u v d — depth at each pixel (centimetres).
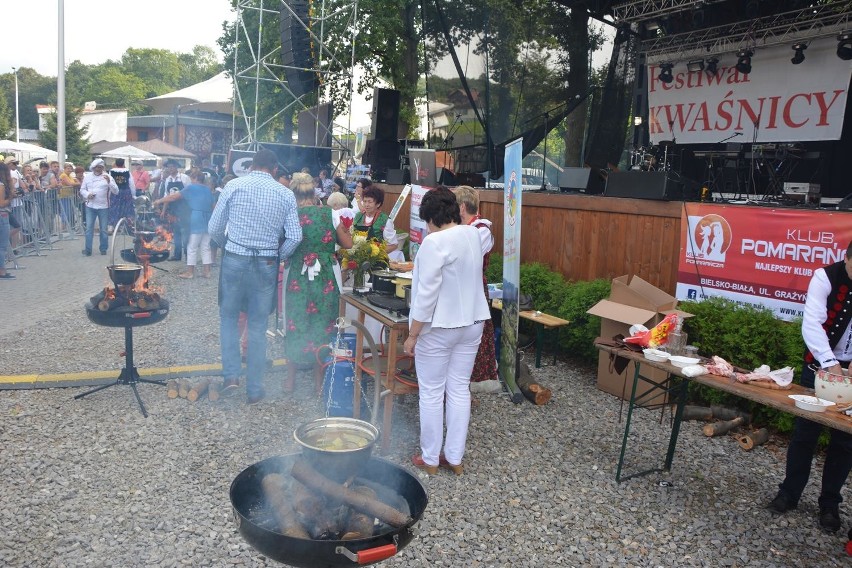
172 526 336
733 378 365
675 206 607
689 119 1098
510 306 543
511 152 541
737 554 337
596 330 612
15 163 1240
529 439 472
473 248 391
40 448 419
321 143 1684
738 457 457
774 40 955
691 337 539
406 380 449
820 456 457
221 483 383
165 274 1088
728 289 566
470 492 390
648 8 1058
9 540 319
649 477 420
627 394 556
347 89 1941
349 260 487
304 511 196
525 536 346
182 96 2867
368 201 596
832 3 897
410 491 217
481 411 523
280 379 575
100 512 348
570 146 1186
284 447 433
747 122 1028
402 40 1956
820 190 939
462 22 1125
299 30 1543
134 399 511
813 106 952
